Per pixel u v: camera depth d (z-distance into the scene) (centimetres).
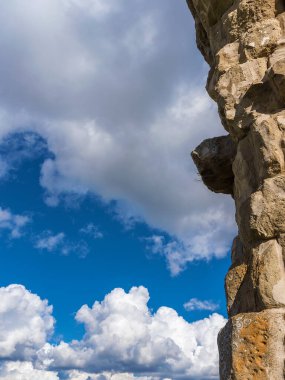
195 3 544
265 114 409
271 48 440
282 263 358
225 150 519
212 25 526
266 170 386
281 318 343
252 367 337
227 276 410
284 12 450
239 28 467
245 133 426
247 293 379
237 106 431
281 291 351
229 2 497
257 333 343
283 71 390
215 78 471
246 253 404
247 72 436
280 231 365
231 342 350
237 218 432
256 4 458
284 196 368
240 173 429
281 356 333
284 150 382
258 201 377
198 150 536
